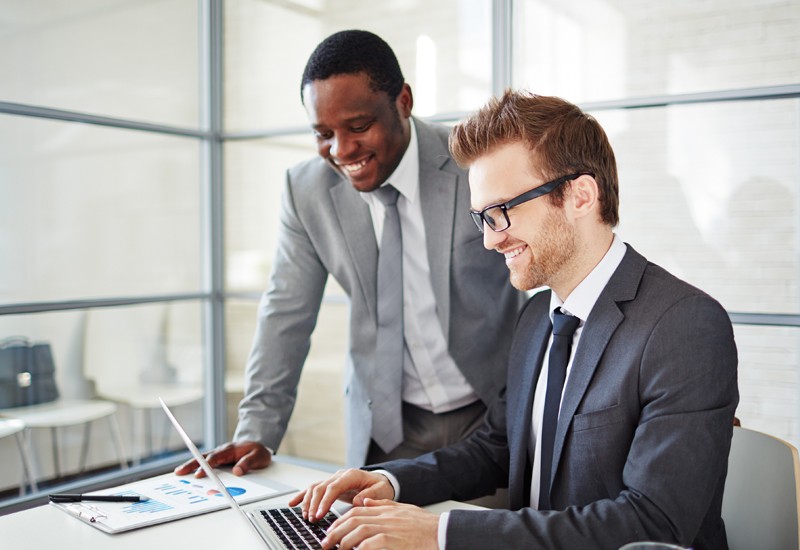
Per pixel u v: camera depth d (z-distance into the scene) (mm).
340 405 3727
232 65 3984
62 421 3475
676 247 2857
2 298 3273
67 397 3490
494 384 1841
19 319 3324
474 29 3285
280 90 3852
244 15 3932
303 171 1957
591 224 1286
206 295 4031
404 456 1892
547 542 1108
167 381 3891
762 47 2668
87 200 3555
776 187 2678
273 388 1845
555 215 1248
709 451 1134
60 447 3473
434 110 3420
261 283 3961
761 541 1302
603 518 1126
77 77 3500
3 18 3242
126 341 3713
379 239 1882
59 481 3471
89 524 1297
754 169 2709
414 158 1820
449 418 1877
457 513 1164
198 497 1428
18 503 3293
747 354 2758
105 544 1199
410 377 1892
